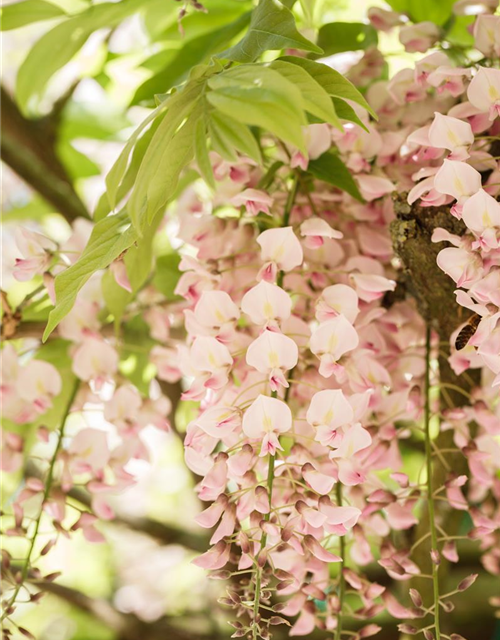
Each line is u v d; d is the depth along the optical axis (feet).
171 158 3.65
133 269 4.04
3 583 3.99
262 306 3.73
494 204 3.64
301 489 3.82
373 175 3.98
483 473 3.92
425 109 4.01
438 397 4.12
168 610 7.04
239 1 4.56
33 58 4.52
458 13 4.11
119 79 5.54
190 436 3.74
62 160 5.63
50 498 4.06
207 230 4.01
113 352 4.18
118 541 7.55
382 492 3.88
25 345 4.50
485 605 5.15
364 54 4.22
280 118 3.47
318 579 3.90
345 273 3.96
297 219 4.04
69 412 4.17
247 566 3.67
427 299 4.00
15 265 4.01
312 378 3.86
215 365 3.76
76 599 5.56
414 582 4.13
